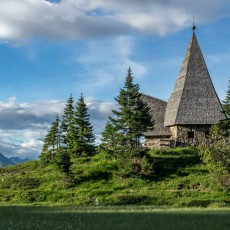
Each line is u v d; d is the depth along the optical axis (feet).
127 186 159.53
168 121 221.87
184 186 156.04
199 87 220.64
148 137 229.45
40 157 240.32
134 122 186.60
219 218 64.28
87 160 206.90
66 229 48.42
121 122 187.01
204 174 165.58
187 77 222.48
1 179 197.47
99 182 166.81
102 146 215.51
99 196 149.38
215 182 154.71
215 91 220.84
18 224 53.26
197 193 145.07
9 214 73.46
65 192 158.51
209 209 97.14
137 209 94.38
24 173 207.41
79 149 222.89
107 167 180.45
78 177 171.83
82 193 154.92
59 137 250.78
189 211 85.66
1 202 154.81
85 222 55.77
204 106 216.74
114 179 168.76
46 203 142.51
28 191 163.43
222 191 148.46
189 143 212.84
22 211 83.61
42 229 48.70
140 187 158.20
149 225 51.62
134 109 188.34
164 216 67.15
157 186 157.58
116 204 136.77
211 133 197.98
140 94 190.60
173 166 175.63
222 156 153.99
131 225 51.29
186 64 225.56
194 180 160.25
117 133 186.39
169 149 198.90
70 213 76.64
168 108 228.84
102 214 72.90
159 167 174.40
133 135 183.32
